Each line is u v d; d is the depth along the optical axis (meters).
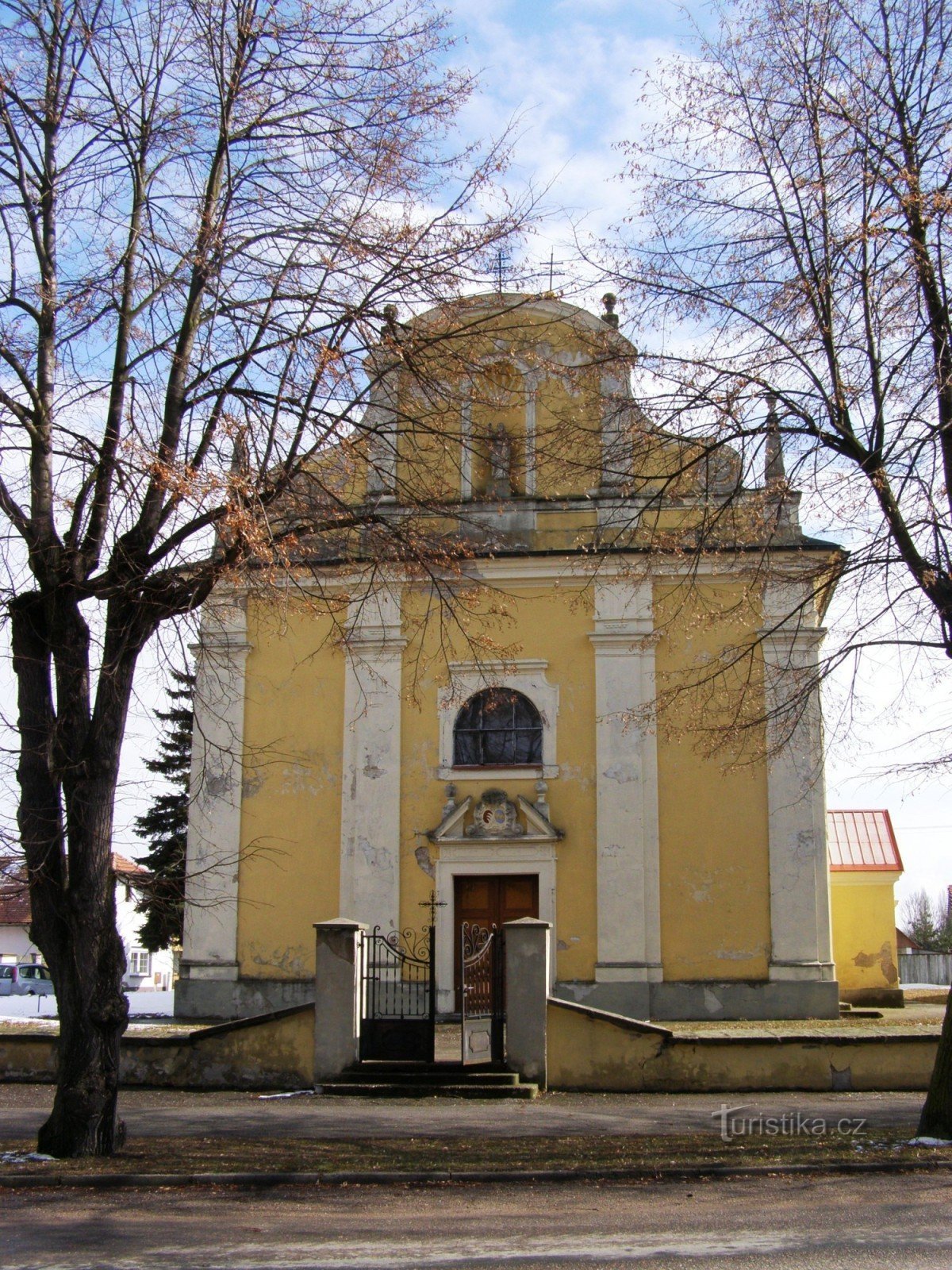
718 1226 8.94
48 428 11.80
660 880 23.00
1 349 11.88
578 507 24.41
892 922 27.59
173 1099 15.52
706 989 22.52
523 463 15.52
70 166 12.61
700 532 14.92
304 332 12.61
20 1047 17.23
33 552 11.69
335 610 14.11
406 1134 12.84
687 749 23.38
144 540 11.92
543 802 23.45
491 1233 8.80
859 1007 26.20
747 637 23.42
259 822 24.27
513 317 17.53
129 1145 12.13
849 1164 10.92
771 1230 8.80
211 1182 10.60
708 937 22.73
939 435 12.54
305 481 13.25
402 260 12.77
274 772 24.41
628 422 14.15
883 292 12.90
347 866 23.84
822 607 23.11
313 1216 9.45
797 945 22.50
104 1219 9.34
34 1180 10.55
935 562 12.74
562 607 24.12
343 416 12.80
